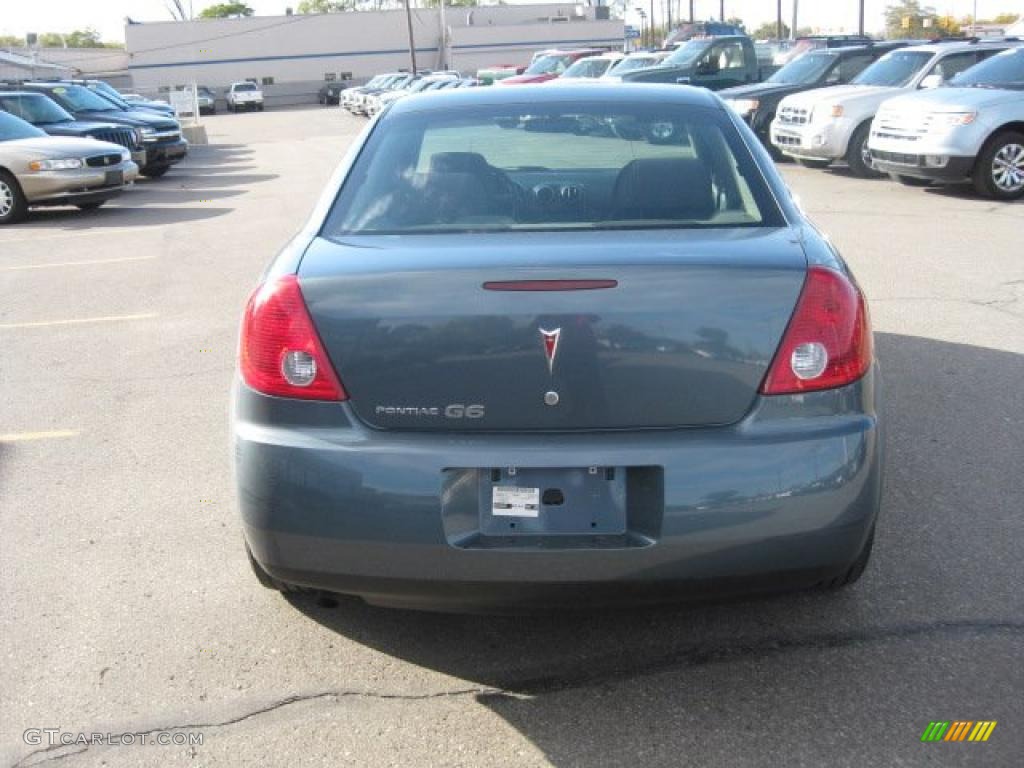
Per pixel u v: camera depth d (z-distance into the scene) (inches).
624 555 112.2
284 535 117.2
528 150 149.3
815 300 115.9
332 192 145.0
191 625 142.1
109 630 141.3
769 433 114.1
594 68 1098.7
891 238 404.8
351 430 116.0
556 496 113.0
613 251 118.6
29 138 604.4
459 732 117.9
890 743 113.3
